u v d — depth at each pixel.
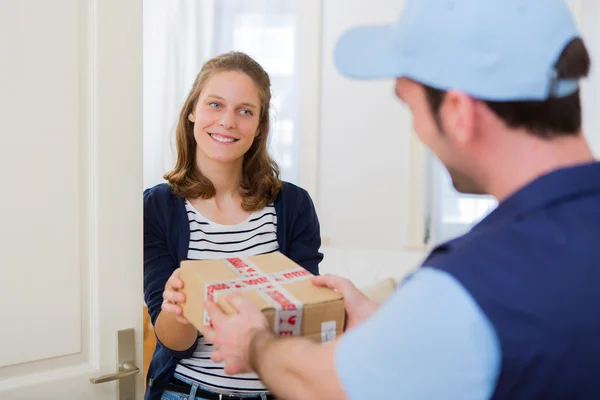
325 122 3.67
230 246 1.61
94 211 1.35
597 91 3.37
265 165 1.72
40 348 1.31
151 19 3.64
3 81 1.22
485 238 0.72
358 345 0.73
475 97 0.76
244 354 0.92
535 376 0.67
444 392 0.68
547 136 0.76
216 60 1.67
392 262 2.79
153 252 1.58
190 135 1.66
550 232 0.70
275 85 3.65
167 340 1.47
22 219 1.26
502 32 0.74
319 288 1.19
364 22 3.57
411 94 0.84
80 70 1.31
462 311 0.67
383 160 3.63
